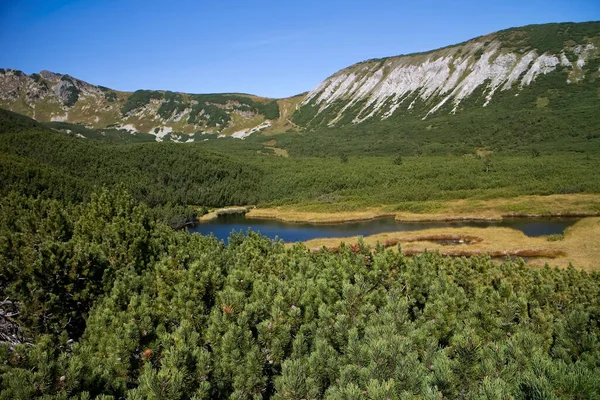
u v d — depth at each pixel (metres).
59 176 59.25
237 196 84.88
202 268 12.09
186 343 8.27
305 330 9.65
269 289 10.90
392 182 81.12
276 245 20.78
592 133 90.94
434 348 8.17
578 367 5.74
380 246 16.94
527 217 52.59
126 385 8.03
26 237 14.98
